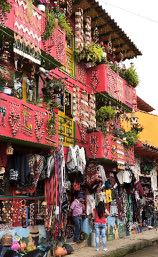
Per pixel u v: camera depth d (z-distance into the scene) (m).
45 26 11.22
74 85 14.20
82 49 14.47
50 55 11.36
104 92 14.94
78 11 14.78
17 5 10.02
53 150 11.72
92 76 15.17
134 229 18.02
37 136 10.54
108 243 14.39
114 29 16.45
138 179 19.69
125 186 17.61
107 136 14.56
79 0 14.36
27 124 10.19
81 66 14.95
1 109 9.30
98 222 12.69
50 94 11.97
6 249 9.34
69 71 14.09
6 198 10.54
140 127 18.47
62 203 11.74
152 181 21.36
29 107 10.34
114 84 15.80
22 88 11.34
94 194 14.35
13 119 9.63
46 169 11.44
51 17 11.34
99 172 14.14
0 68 10.49
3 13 9.47
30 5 10.54
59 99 13.24
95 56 14.51
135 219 18.38
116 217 16.25
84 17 15.50
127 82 17.58
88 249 12.73
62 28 12.69
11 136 9.58
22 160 10.81
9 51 10.62
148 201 20.62
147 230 19.41
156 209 20.66
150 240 15.82
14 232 10.43
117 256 12.76
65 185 12.02
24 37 10.20
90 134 14.33
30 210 11.31
